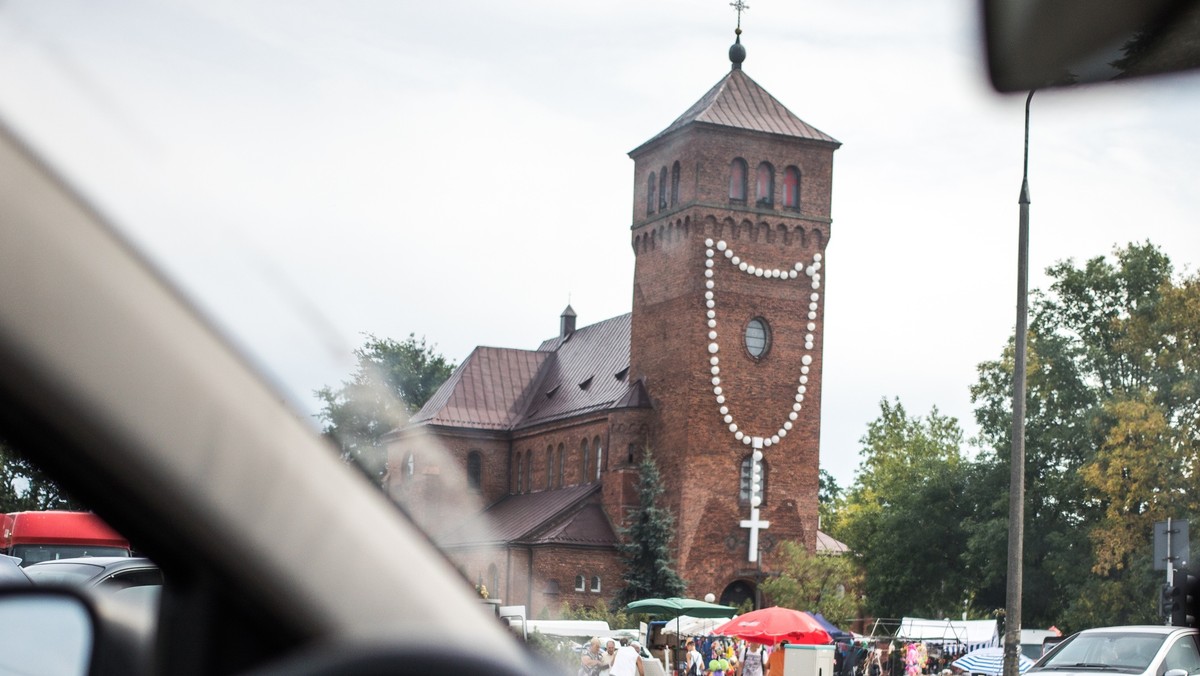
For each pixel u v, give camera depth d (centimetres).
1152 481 5819
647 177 7200
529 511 7344
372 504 191
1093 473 5922
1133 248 6712
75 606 200
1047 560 6469
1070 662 2053
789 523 6769
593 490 7025
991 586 7000
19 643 199
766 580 6675
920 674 4922
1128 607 5841
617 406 6994
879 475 10325
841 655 4897
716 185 6831
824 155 6981
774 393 6825
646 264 7138
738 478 6750
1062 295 6819
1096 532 5891
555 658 196
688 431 6706
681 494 6675
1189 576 2256
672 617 4891
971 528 6856
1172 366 6097
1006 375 6881
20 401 179
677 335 6850
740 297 6825
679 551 6650
